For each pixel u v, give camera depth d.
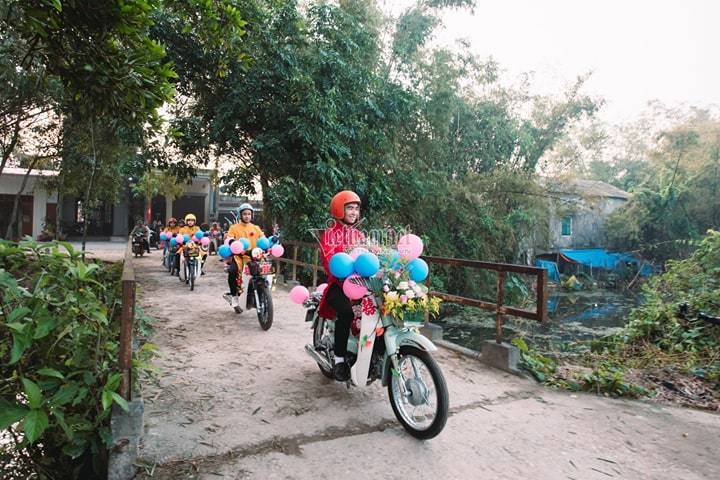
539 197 18.44
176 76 3.59
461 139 18.56
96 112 3.81
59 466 2.85
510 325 13.32
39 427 2.22
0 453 2.83
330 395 3.78
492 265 4.93
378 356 3.44
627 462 2.91
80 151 13.22
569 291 25.00
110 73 3.30
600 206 28.86
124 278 2.76
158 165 12.89
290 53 10.39
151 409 3.40
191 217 11.14
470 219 16.50
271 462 2.71
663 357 5.78
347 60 11.65
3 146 13.94
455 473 2.67
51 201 24.70
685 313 6.56
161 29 10.26
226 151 12.74
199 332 5.75
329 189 11.50
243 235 6.62
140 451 2.78
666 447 3.15
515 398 3.96
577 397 4.08
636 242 28.45
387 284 3.24
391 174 14.65
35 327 2.48
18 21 3.43
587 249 28.42
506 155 20.34
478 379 4.39
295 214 11.62
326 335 4.09
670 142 26.92
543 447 3.06
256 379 4.12
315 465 2.70
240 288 6.42
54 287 2.72
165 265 13.81
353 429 3.19
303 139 10.77
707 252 8.02
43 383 2.46
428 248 15.32
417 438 3.05
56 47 3.28
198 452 2.80
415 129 15.78
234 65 10.27
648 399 4.16
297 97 10.59
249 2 9.33
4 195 22.55
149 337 5.35
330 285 3.72
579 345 7.64
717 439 3.30
